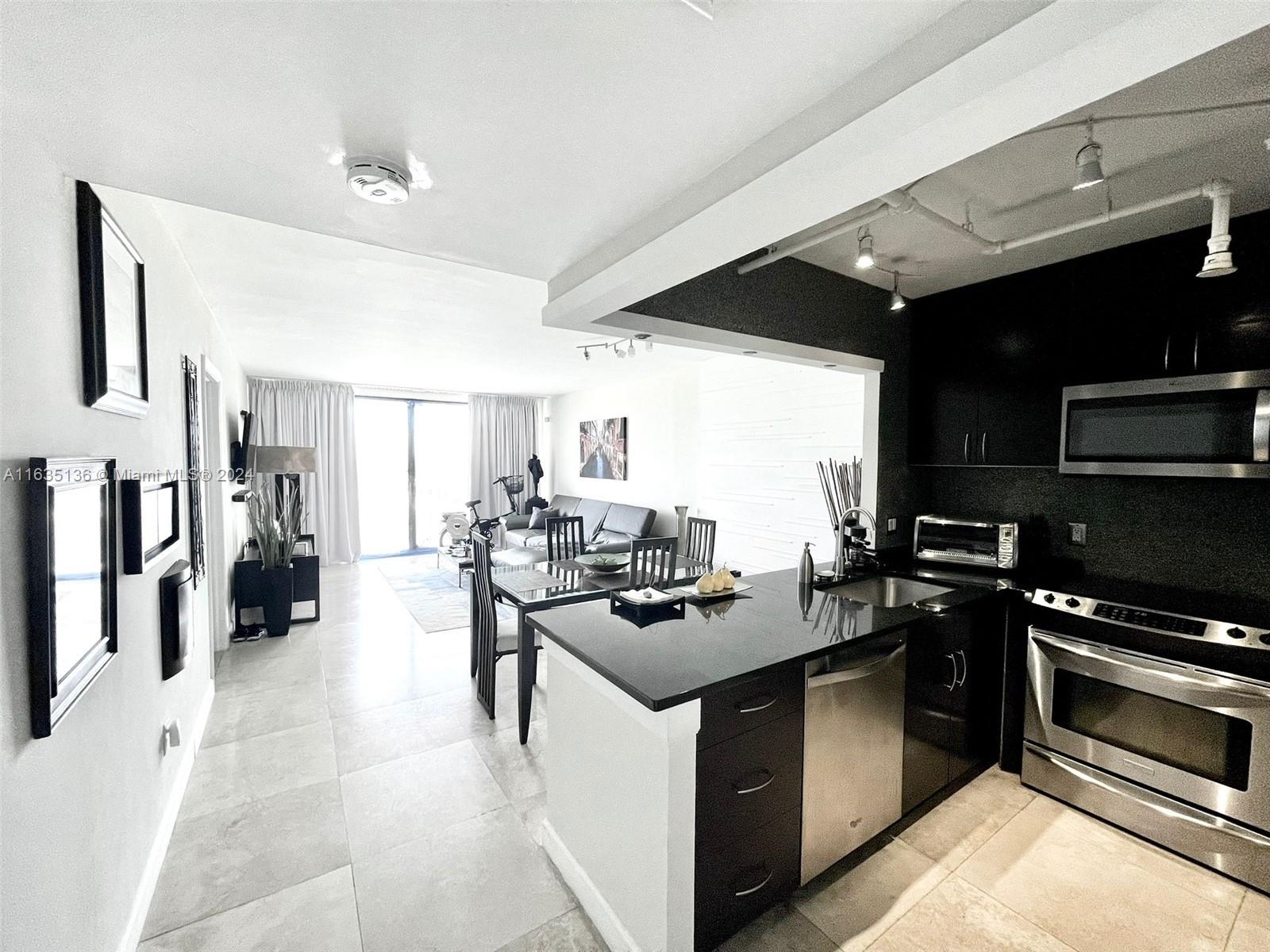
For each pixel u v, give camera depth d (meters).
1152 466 2.16
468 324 4.08
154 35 0.91
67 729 1.24
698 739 1.45
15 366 1.05
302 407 7.16
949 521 2.91
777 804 1.65
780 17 0.92
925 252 2.43
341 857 1.98
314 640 4.37
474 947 1.62
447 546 8.34
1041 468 2.81
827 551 4.00
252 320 3.92
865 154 1.06
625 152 1.34
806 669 1.70
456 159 1.35
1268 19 0.70
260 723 2.99
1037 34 0.84
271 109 1.13
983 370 2.79
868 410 2.99
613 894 1.64
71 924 1.24
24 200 1.10
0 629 0.98
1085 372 2.41
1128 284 2.29
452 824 2.17
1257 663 1.80
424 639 4.40
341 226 1.75
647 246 1.65
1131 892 1.81
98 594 1.34
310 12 0.87
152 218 2.05
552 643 1.98
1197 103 1.42
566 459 8.65
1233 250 2.04
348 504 7.51
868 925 1.68
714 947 1.52
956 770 2.33
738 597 2.40
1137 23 0.75
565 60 1.01
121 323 1.60
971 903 1.76
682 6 0.89
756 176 1.30
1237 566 2.24
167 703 2.12
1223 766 1.86
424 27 0.92
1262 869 1.78
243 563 4.38
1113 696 2.13
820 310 2.66
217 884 1.85
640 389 6.77
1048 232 2.01
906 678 2.04
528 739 2.82
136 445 1.81
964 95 0.92
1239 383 1.94
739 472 4.84
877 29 0.96
